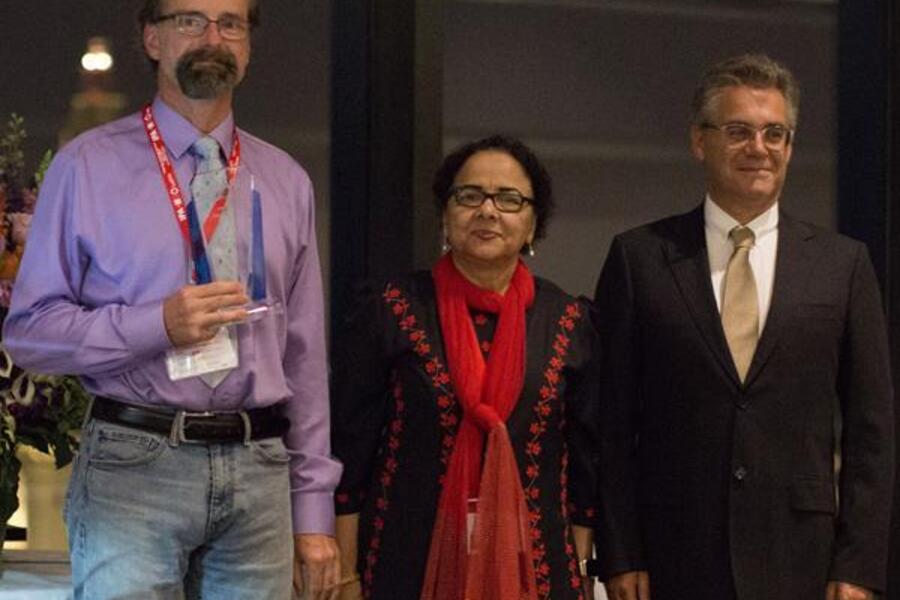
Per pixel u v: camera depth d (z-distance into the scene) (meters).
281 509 3.48
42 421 4.03
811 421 3.90
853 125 4.89
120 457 3.31
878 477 3.92
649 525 3.96
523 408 3.76
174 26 3.38
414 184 4.63
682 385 3.90
